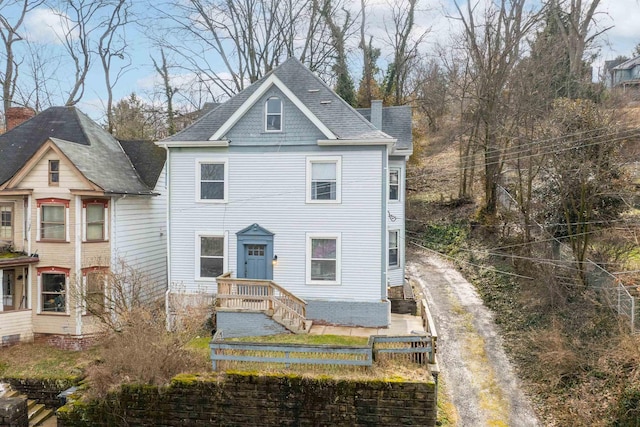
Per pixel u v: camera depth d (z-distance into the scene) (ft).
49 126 67.10
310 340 48.42
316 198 55.21
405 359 41.14
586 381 43.91
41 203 57.00
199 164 57.21
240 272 56.44
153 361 40.91
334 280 54.85
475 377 49.29
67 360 52.80
